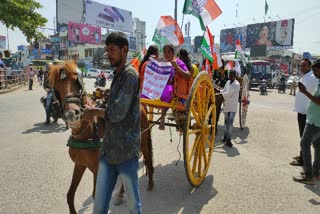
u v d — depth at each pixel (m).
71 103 2.79
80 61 48.72
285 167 5.99
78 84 3.00
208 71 6.18
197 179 4.72
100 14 47.12
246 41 46.62
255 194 4.69
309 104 5.09
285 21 42.09
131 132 2.67
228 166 5.95
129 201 2.80
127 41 2.62
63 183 4.88
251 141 8.10
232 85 7.35
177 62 4.70
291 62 53.56
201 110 4.73
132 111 2.65
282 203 4.42
